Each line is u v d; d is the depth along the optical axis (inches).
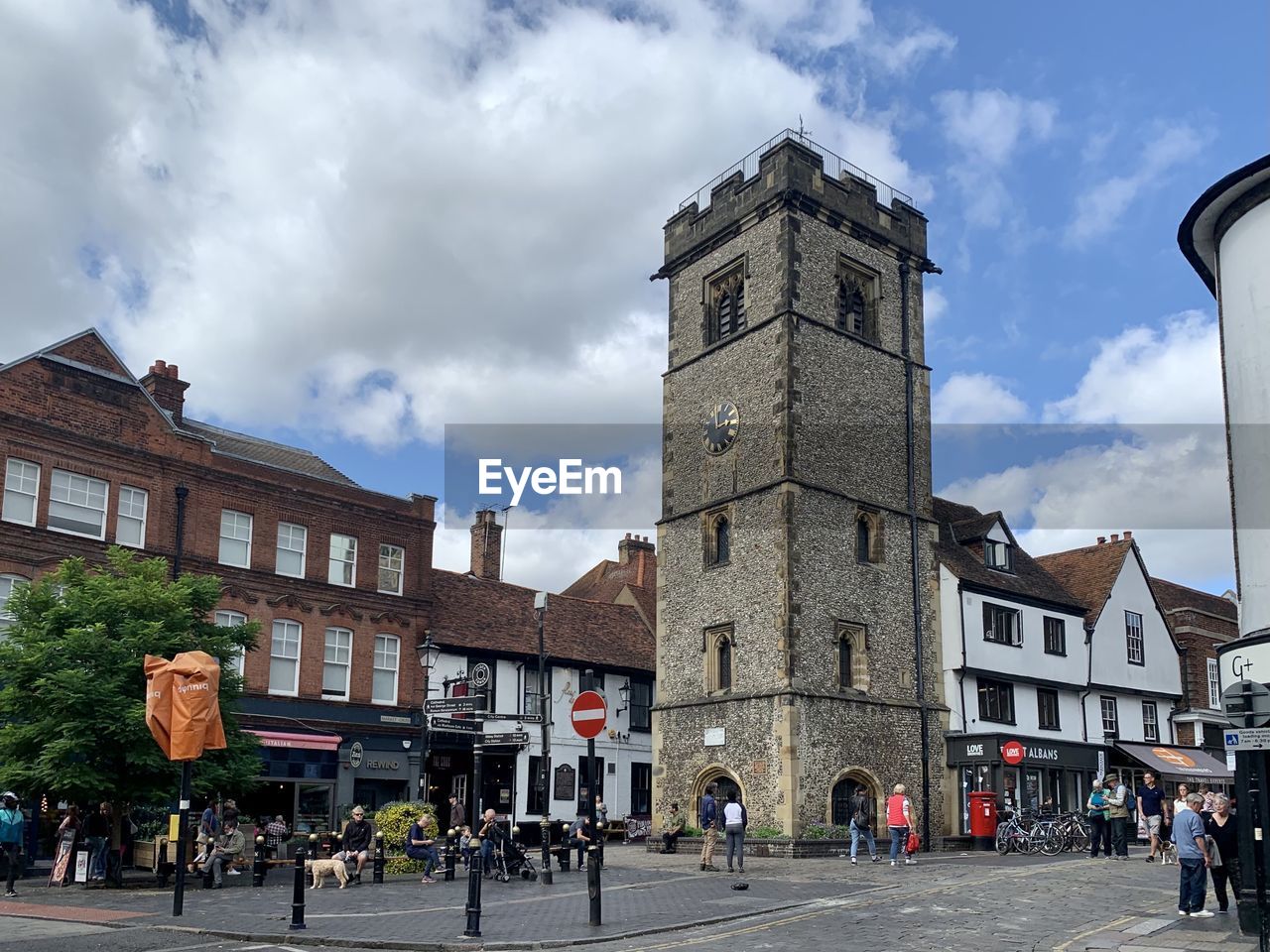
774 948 527.5
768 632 1212.5
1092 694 1509.6
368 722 1273.4
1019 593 1428.4
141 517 1142.3
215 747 697.0
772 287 1320.1
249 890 823.7
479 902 588.7
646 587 1854.1
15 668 851.4
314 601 1261.1
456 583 1491.1
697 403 1390.3
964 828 1275.8
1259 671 568.1
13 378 1063.6
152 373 1256.8
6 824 811.4
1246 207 633.0
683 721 1294.3
